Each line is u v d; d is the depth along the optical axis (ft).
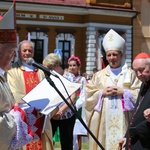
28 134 13.10
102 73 21.63
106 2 97.19
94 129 21.18
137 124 16.17
